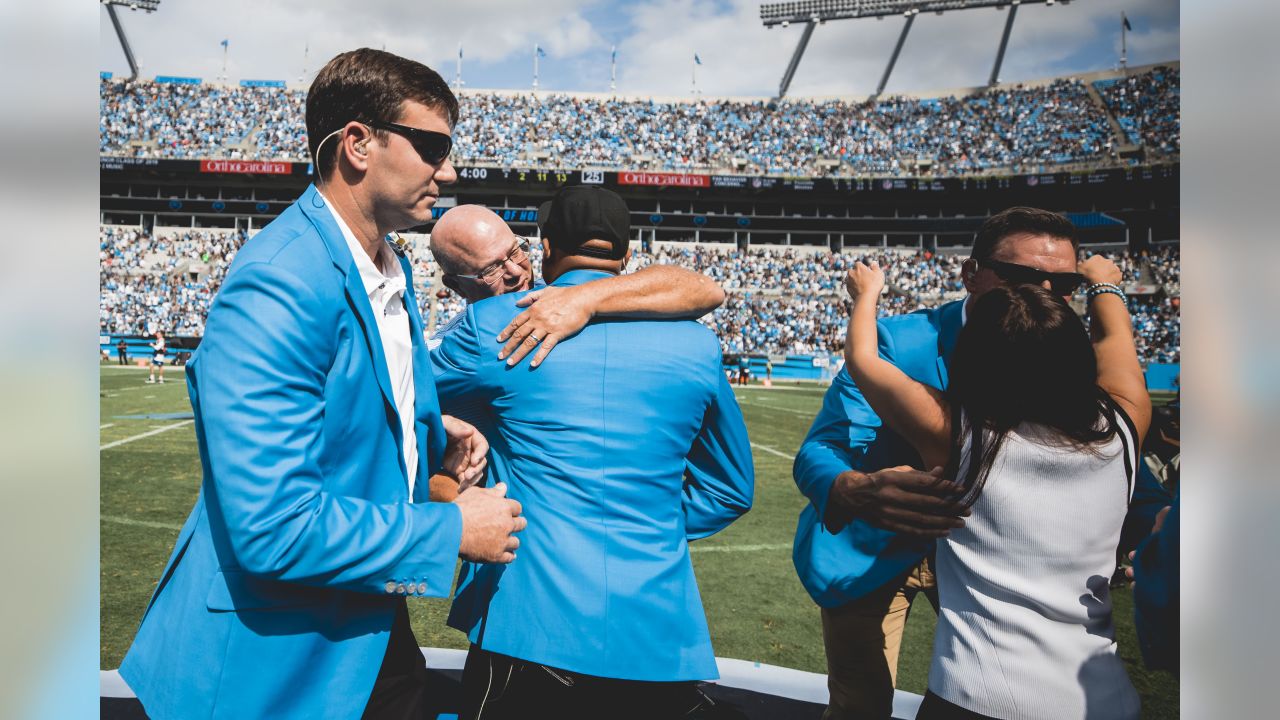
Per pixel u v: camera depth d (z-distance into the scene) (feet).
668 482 5.32
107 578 14.73
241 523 3.85
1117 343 5.68
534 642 4.82
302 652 4.42
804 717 9.16
